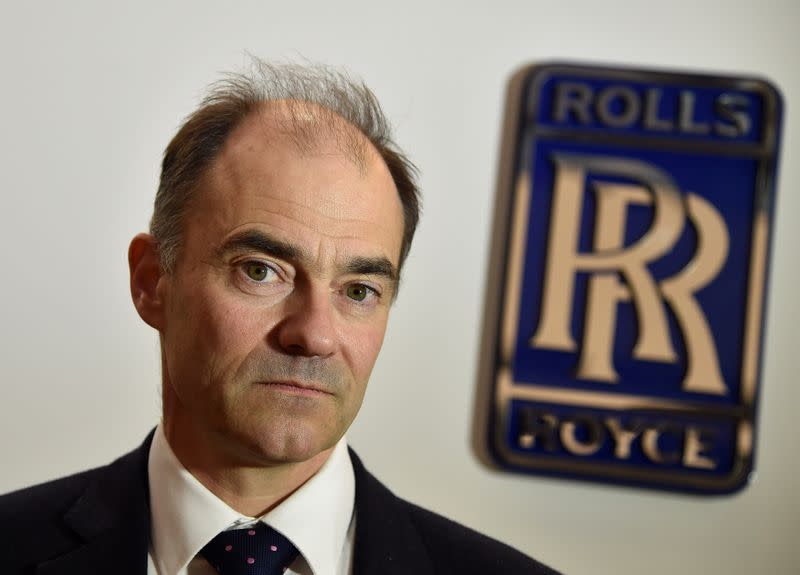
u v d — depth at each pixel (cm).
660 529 655
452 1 664
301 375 260
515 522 649
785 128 665
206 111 284
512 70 663
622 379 652
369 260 267
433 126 659
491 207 656
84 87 651
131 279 303
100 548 280
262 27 655
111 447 637
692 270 654
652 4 668
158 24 654
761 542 654
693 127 657
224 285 264
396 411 649
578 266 652
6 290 640
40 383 638
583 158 657
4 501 298
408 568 294
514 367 650
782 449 657
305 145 269
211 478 279
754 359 652
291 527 276
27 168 645
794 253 662
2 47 650
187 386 272
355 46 659
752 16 668
